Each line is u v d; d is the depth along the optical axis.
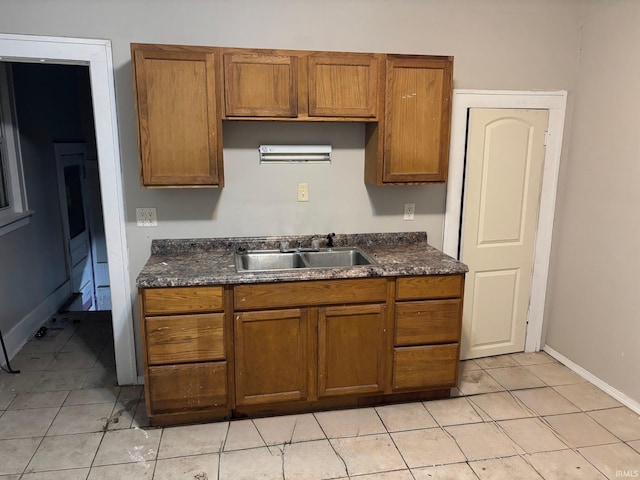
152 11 2.61
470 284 3.28
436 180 2.84
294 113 2.60
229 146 2.85
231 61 2.49
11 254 3.45
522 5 3.00
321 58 2.58
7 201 3.61
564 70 3.13
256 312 2.45
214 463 2.25
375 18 2.85
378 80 2.66
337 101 2.64
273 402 2.58
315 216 3.03
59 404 2.73
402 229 3.17
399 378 2.69
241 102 2.54
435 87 2.72
